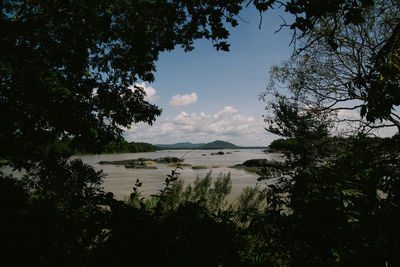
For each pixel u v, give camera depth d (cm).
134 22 477
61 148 340
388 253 149
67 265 129
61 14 389
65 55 378
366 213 179
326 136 366
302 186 214
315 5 222
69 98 305
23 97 249
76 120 314
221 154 8388
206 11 327
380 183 197
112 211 141
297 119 357
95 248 135
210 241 169
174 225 175
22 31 366
